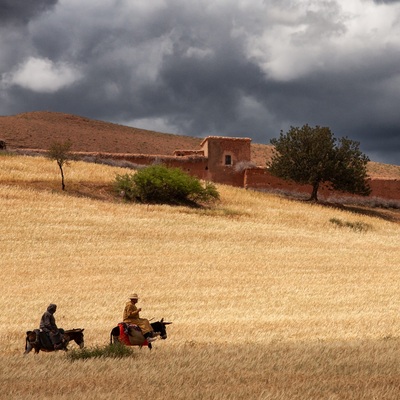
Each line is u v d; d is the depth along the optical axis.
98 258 48.94
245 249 56.03
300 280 44.69
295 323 29.80
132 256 50.31
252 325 29.09
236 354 18.52
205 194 81.25
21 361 17.38
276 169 95.56
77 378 14.55
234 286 41.78
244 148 102.75
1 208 62.22
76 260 47.88
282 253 55.38
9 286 39.50
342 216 82.00
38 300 35.91
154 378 14.31
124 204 72.31
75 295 37.50
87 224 60.25
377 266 51.69
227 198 85.00
